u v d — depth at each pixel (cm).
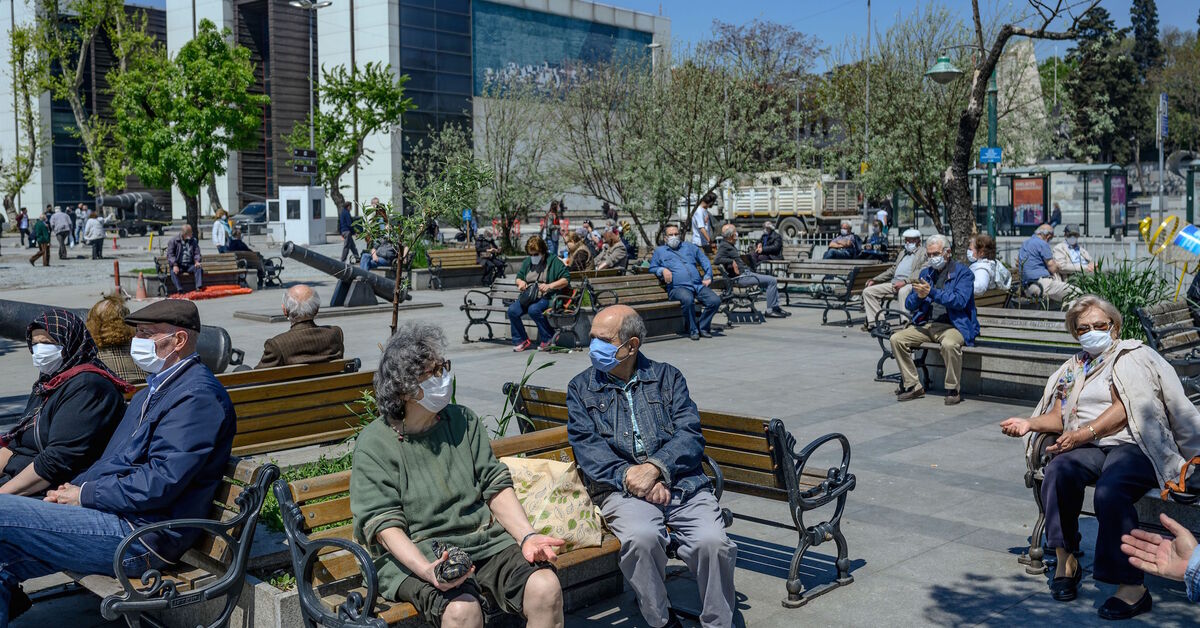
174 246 2116
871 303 1473
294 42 6669
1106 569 459
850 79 2406
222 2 6888
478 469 399
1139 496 470
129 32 5512
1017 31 1311
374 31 6047
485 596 390
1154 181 7444
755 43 2450
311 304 680
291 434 627
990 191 1984
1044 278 1421
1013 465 729
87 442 447
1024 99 2377
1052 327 942
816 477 514
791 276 1948
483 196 3173
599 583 498
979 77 1350
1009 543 565
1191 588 253
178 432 404
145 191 7325
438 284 2272
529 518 427
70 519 399
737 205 4084
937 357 994
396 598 377
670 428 464
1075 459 483
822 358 1250
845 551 507
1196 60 6769
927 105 2239
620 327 461
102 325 601
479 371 1191
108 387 459
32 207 7244
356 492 383
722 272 1650
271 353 665
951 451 772
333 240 4712
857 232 3897
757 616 469
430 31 6147
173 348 424
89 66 7188
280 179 6706
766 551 561
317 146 4688
